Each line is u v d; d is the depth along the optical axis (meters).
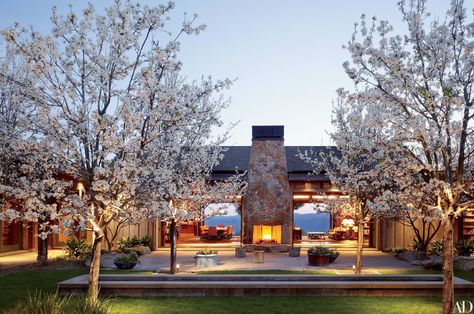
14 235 20.34
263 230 22.11
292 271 14.32
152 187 9.00
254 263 16.89
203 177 15.08
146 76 8.29
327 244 24.00
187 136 12.71
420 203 10.96
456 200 8.57
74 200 8.41
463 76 8.51
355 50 8.70
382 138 9.59
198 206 14.59
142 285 10.91
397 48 8.97
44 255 15.92
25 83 8.42
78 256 17.09
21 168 9.63
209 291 10.98
